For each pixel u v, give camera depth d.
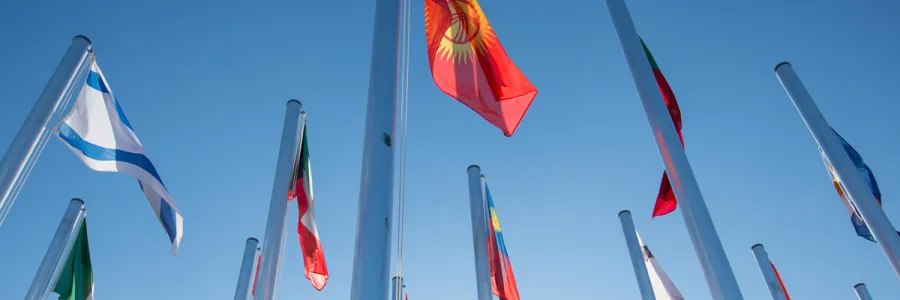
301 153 13.77
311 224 12.85
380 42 7.09
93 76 11.88
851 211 13.74
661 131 8.78
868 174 13.18
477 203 15.66
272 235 12.16
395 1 7.52
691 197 7.96
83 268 14.65
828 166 13.98
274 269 11.91
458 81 8.89
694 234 7.72
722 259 7.35
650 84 9.31
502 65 9.27
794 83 12.90
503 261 15.13
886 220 10.97
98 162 11.25
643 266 15.89
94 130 11.48
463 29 9.36
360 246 5.42
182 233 12.19
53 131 10.81
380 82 6.70
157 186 11.70
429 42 8.88
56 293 14.09
